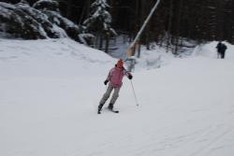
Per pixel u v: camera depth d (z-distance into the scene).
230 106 10.23
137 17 37.84
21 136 7.24
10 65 17.42
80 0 38.16
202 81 15.18
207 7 55.66
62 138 7.13
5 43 19.88
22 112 9.33
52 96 11.58
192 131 7.61
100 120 8.60
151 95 11.90
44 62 19.19
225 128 7.86
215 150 6.40
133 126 8.05
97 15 29.33
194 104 10.48
